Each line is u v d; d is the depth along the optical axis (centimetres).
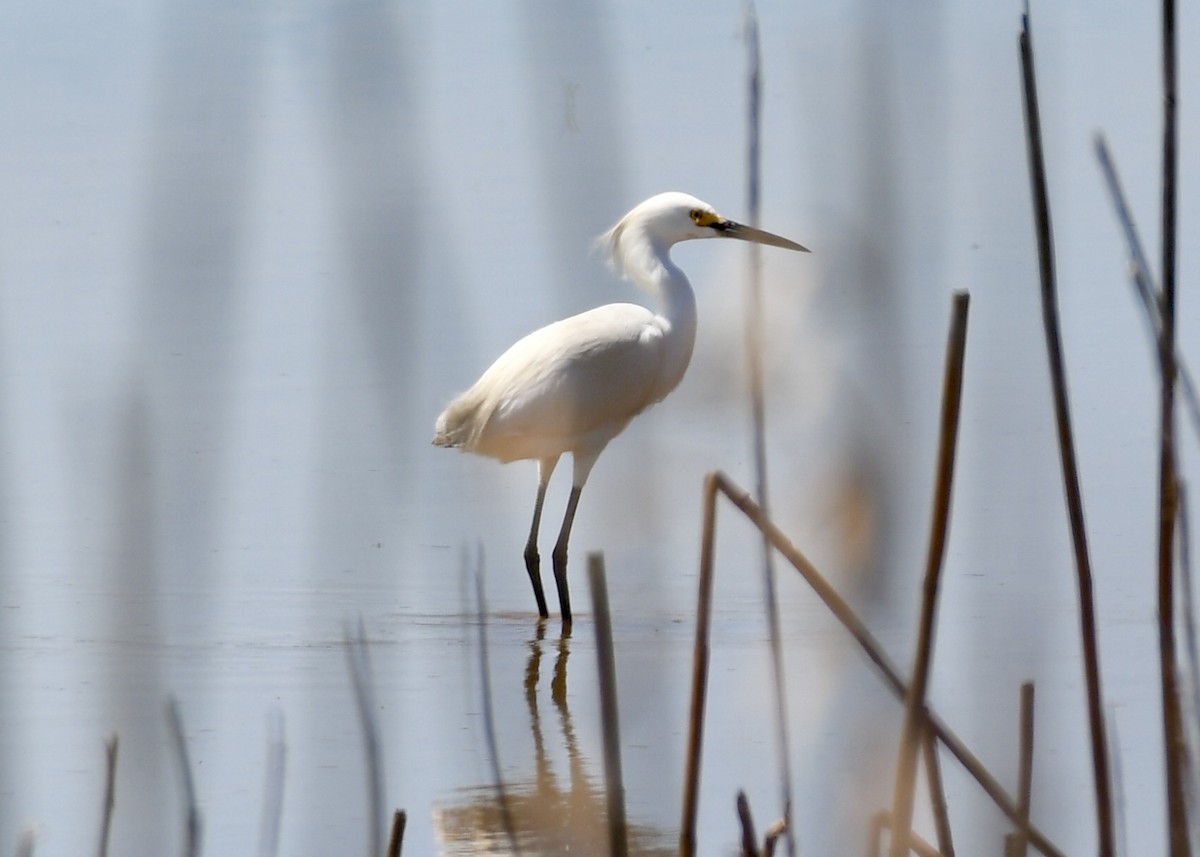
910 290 606
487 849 927
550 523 1730
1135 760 1019
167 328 592
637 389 1588
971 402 1529
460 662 1312
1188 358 1891
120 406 579
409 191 580
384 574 1489
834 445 614
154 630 652
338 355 1861
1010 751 725
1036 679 1065
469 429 1616
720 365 883
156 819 657
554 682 1265
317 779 1030
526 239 2039
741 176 2139
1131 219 564
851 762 658
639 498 780
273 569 1466
